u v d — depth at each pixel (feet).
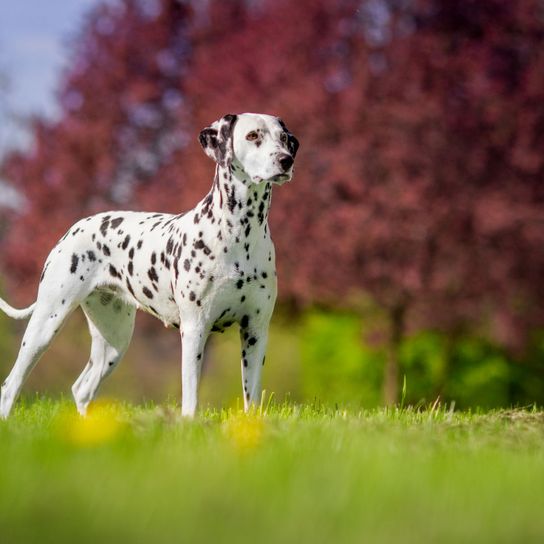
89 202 71.82
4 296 80.02
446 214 55.93
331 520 10.31
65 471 12.41
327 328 64.69
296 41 62.18
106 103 73.67
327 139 59.06
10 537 9.43
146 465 12.76
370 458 13.67
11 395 24.07
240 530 9.79
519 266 57.57
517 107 57.47
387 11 62.13
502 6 60.34
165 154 72.33
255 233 20.80
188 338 21.09
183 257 21.09
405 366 61.36
